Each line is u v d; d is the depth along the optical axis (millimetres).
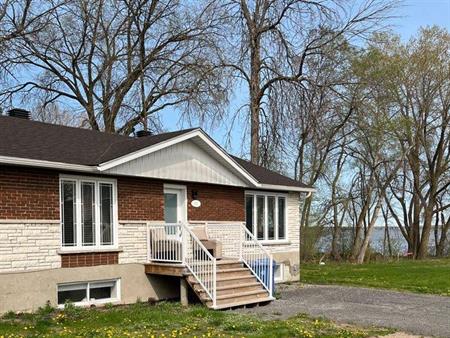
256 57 29859
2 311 11812
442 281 20688
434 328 11352
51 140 14562
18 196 12273
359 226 36656
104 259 14008
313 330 10742
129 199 14750
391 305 14727
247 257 17641
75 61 29641
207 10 28641
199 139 16297
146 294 14938
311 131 29672
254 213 19656
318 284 20125
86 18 28391
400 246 42781
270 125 29250
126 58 29688
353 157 35469
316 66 28375
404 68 35219
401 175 40625
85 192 13742
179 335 9914
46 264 12719
